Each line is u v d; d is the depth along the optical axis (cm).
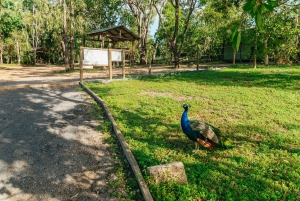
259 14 173
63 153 503
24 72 2109
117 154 493
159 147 496
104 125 627
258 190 353
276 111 688
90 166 457
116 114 688
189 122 461
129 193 371
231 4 2455
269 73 1379
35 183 411
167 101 830
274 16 541
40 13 3803
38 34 4838
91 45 4291
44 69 2602
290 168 403
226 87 1038
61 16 3406
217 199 338
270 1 169
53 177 426
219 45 3020
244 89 983
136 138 542
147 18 3566
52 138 564
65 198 375
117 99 845
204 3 2592
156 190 352
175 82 1200
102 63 1230
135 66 2703
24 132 588
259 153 457
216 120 633
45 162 471
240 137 533
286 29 555
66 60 2039
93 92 939
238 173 398
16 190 393
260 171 399
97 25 4041
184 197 336
